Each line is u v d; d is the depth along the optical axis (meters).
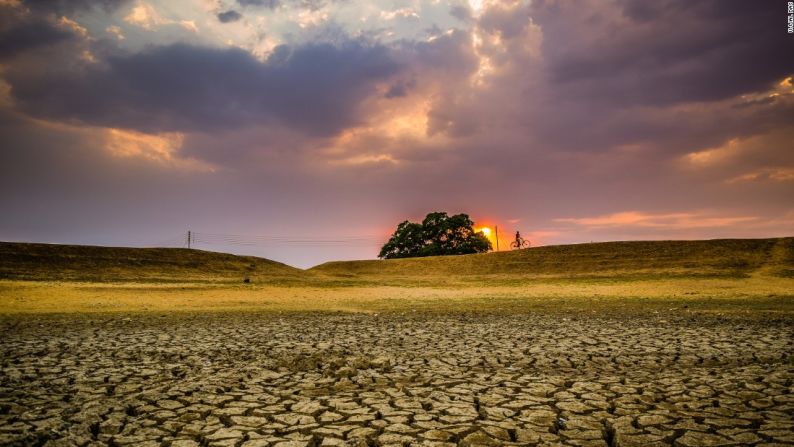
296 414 4.60
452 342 8.95
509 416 4.52
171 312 15.60
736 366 6.66
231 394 5.29
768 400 4.93
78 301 18.38
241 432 4.11
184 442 3.91
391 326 11.67
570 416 4.51
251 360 7.23
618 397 5.11
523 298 22.42
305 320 13.19
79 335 9.91
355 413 4.62
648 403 4.88
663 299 20.38
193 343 8.88
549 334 9.95
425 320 13.09
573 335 9.75
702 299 19.97
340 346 8.52
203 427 4.25
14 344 8.70
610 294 23.73
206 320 13.15
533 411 4.66
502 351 7.91
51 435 4.00
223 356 7.55
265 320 13.19
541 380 5.90
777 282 27.00
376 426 4.25
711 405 4.79
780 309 15.23
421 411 4.67
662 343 8.58
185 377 6.11
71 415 4.54
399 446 3.79
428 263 47.72
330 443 3.86
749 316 13.16
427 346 8.49
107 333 10.27
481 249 58.97
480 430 4.15
